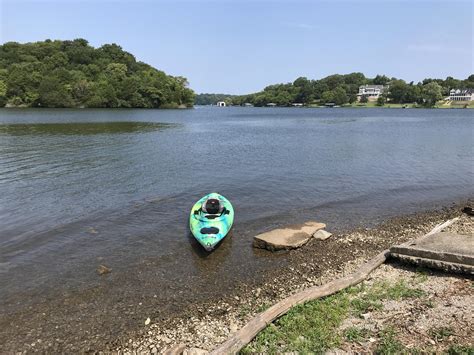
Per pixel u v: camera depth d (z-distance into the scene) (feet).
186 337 24.50
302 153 99.86
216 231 39.86
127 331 25.40
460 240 33.19
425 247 31.68
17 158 82.99
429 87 544.21
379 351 19.69
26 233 41.81
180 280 32.50
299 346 21.11
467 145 117.91
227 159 88.89
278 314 24.04
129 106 392.27
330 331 22.30
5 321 26.50
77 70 404.16
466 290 26.09
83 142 111.65
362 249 38.93
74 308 28.09
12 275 32.81
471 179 70.79
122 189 59.93
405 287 27.43
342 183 66.69
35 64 382.83
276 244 38.27
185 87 486.38
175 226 44.86
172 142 119.85
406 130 174.50
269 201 55.47
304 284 31.63
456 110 453.99
